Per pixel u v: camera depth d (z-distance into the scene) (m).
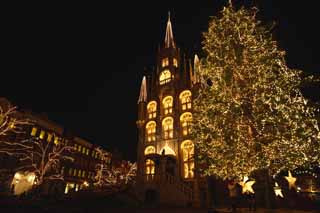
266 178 16.89
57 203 17.62
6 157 34.34
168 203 24.33
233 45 18.34
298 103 15.98
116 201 21.45
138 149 40.50
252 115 16.73
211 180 28.70
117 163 69.31
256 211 14.48
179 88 41.56
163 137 39.03
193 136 21.67
